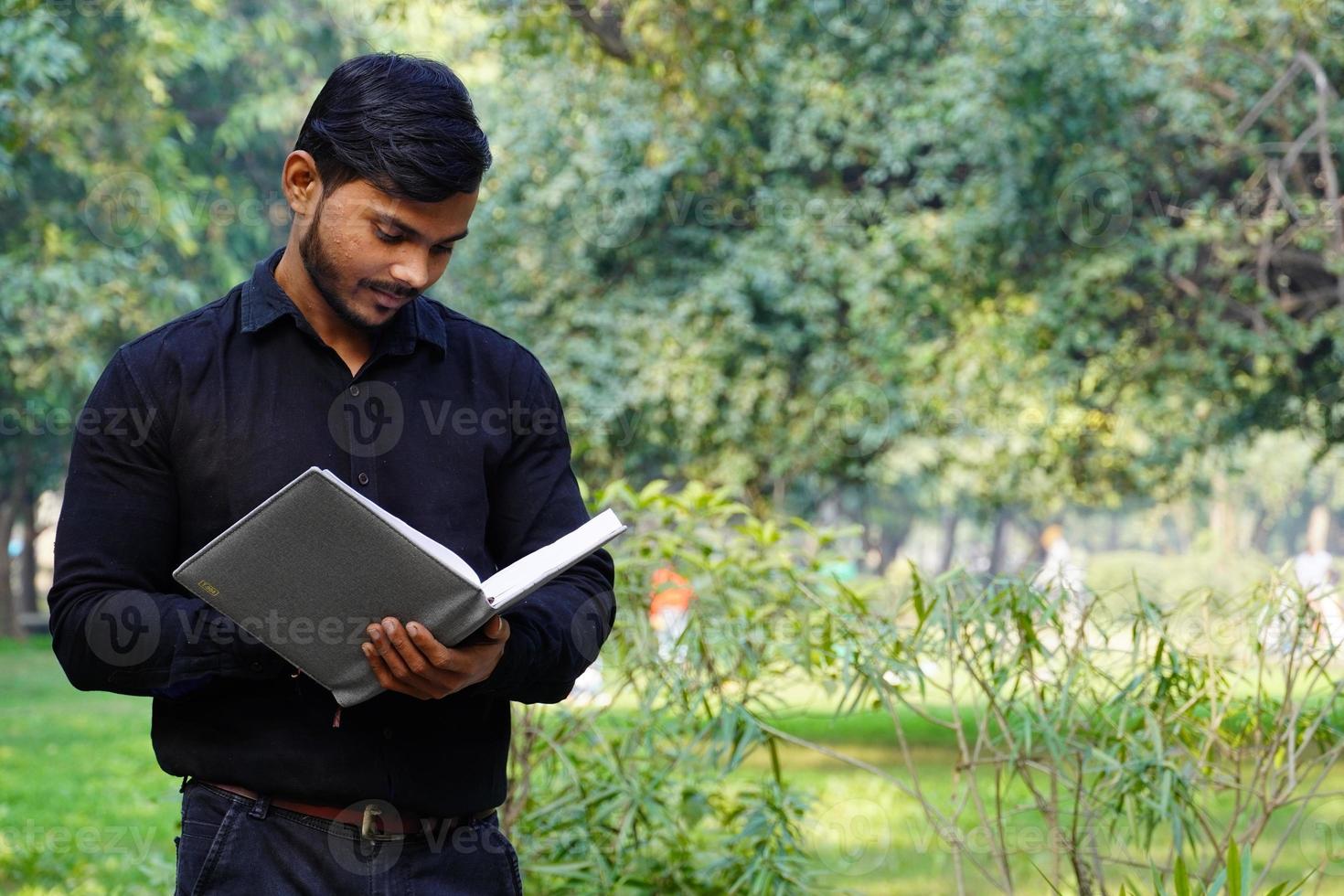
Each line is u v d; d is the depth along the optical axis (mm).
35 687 16672
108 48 18594
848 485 15406
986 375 13672
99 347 18719
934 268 13680
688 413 13906
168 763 2365
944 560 44844
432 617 2135
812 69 13711
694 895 5242
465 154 2197
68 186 18719
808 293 13969
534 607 2402
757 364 14039
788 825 5125
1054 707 4340
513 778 5242
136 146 18969
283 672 2293
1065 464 15156
